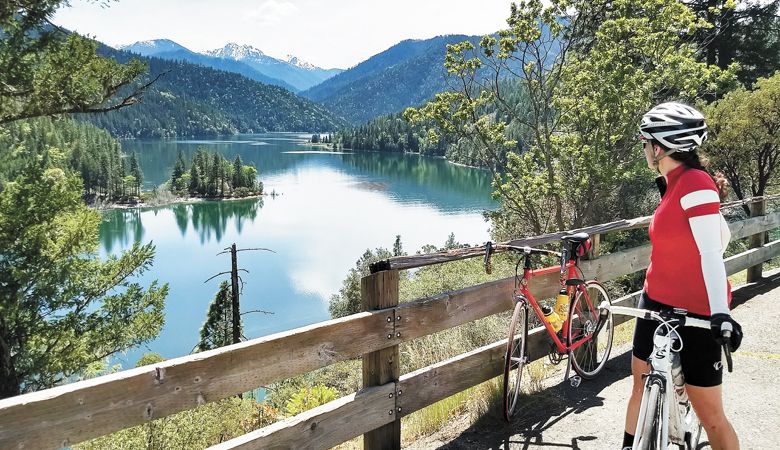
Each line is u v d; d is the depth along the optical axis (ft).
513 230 83.20
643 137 7.66
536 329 13.70
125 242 437.17
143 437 27.04
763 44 90.84
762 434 11.20
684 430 8.13
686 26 62.28
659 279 7.74
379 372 10.18
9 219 50.80
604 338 17.44
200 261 404.57
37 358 52.29
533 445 11.15
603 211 76.28
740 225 21.09
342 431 9.46
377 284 10.06
